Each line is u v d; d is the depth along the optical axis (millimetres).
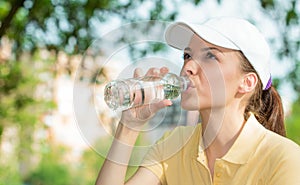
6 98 7332
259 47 2672
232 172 2623
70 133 12609
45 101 8359
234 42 2598
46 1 6441
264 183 2561
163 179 2861
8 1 6531
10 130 8875
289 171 2486
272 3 6160
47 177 13570
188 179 2785
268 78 2762
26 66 7297
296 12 6188
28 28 6551
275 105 2887
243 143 2631
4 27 5711
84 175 13445
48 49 6547
